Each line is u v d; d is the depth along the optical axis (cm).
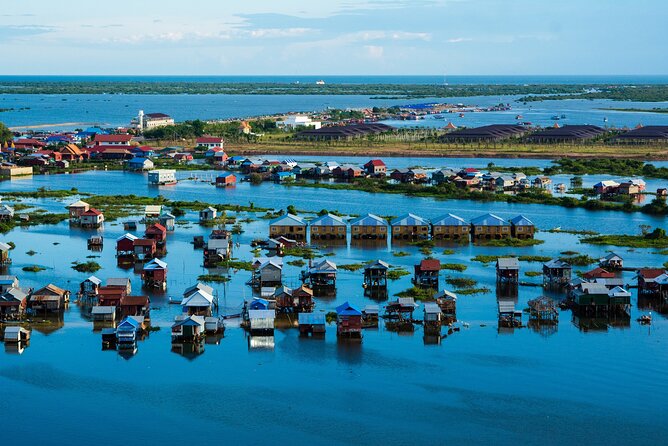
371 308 11119
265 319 10512
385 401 8650
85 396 8731
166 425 8138
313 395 8775
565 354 9844
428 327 10712
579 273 12575
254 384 9031
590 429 8062
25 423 8150
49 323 10881
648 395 8744
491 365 9525
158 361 9625
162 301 11769
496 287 12500
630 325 10869
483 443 7819
